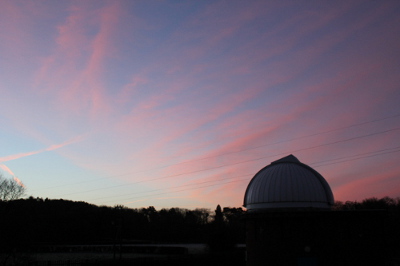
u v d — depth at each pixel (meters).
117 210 141.25
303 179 40.38
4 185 63.03
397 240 89.31
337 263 35.59
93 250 99.00
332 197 42.34
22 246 62.66
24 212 67.06
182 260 56.62
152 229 145.12
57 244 119.75
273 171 42.53
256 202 41.59
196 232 144.50
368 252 35.09
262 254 38.84
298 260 36.75
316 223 37.09
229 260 65.12
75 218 128.75
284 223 38.31
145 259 52.41
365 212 35.88
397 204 118.31
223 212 144.25
